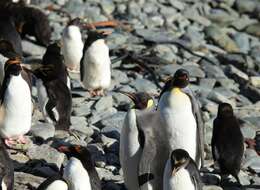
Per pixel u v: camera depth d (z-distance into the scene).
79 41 20.72
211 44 25.80
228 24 28.38
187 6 29.17
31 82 17.48
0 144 12.55
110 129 16.25
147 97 13.05
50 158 14.29
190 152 13.17
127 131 12.77
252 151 15.77
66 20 25.89
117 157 14.96
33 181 13.41
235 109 19.14
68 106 15.91
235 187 13.93
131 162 12.78
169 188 12.05
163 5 28.66
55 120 15.77
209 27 26.56
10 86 14.65
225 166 13.88
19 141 15.00
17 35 21.03
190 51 23.75
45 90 15.80
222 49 25.52
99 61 18.44
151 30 25.64
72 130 16.05
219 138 13.97
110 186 13.56
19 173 13.59
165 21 27.03
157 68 21.77
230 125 14.05
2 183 12.13
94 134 16.09
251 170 14.95
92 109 17.72
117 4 27.95
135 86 19.80
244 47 25.89
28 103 14.89
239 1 30.47
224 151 13.82
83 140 15.63
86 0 28.06
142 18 26.88
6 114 14.70
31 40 23.84
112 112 17.52
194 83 21.17
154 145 12.64
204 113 18.08
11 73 14.66
